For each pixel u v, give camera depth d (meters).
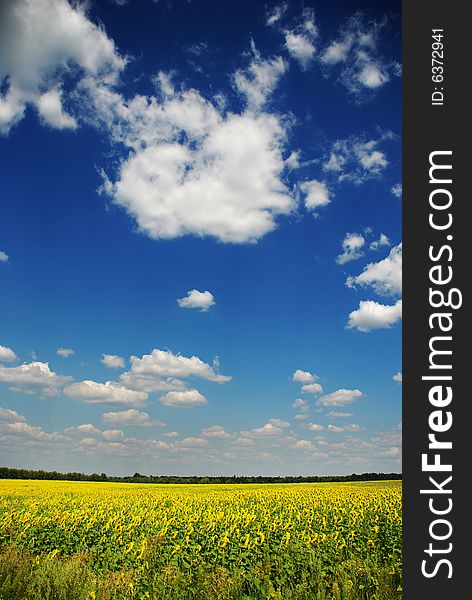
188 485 60.94
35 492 40.25
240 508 25.17
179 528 17.80
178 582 11.14
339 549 14.31
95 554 15.39
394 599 10.10
